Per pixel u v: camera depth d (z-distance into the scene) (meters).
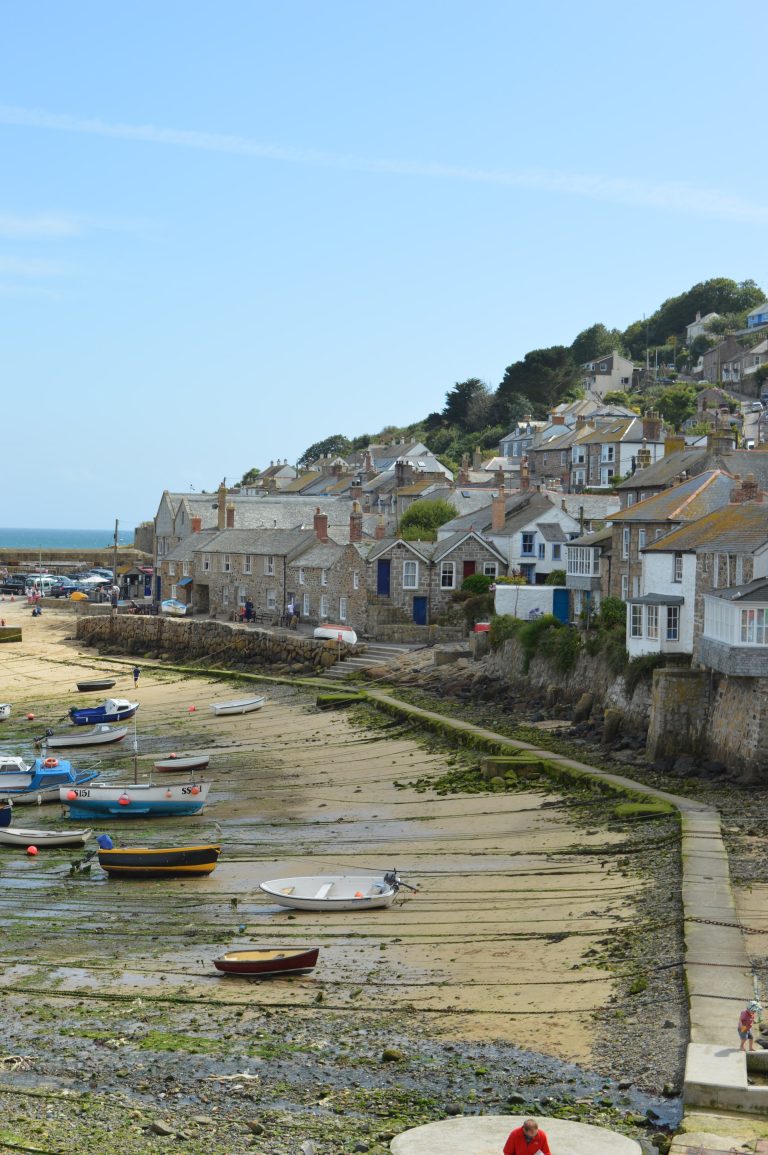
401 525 104.75
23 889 36.75
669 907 29.25
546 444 137.50
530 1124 16.81
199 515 122.31
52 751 62.16
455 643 79.44
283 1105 20.70
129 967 28.81
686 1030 22.33
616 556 66.75
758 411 151.88
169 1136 19.52
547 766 47.97
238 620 101.75
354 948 29.67
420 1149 18.58
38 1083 21.86
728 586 46.44
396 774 52.00
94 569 163.88
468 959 28.14
